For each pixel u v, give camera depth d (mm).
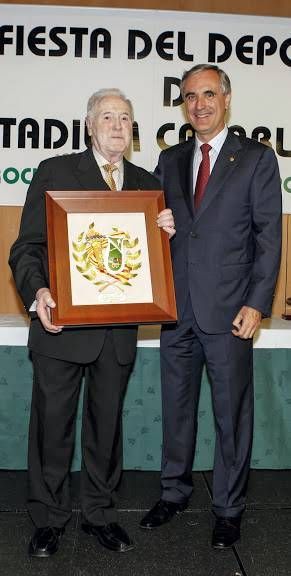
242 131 3365
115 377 2225
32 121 3330
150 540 2346
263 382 2932
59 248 2059
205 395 2959
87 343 2141
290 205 3387
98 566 2133
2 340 2867
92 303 2051
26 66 3314
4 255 3455
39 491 2244
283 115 3365
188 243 2377
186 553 2248
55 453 2229
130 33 3326
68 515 2289
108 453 2279
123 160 2285
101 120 2111
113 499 2340
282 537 2395
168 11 3320
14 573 2074
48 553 2184
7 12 3293
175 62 3342
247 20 3336
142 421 2949
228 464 2408
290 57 3354
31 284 2098
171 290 2135
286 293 3459
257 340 2906
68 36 3312
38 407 2232
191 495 2715
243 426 2408
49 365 2182
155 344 2924
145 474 3098
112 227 2121
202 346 2430
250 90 3354
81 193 2104
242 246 2355
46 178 2184
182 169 2469
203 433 2973
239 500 2410
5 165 3330
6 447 2920
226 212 2324
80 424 2967
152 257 2139
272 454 2969
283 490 2898
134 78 3340
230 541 2295
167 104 3354
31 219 2186
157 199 2170
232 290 2338
